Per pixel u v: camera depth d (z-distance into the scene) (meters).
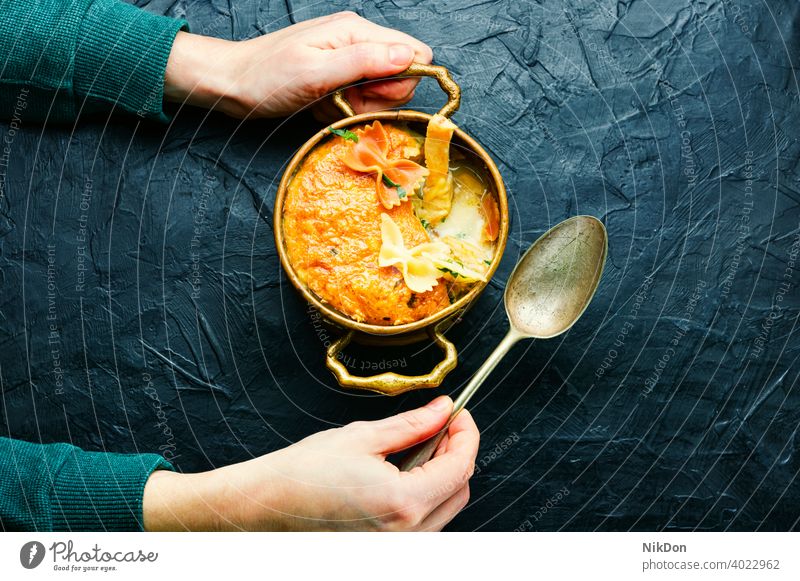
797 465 0.64
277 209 0.58
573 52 0.66
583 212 0.65
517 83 0.66
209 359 0.64
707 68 0.66
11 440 0.62
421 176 0.58
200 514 0.60
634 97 0.66
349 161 0.58
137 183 0.65
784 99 0.66
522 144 0.65
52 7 0.63
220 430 0.64
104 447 0.64
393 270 0.58
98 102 0.64
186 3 0.66
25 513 0.60
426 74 0.60
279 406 0.64
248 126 0.65
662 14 0.66
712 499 0.64
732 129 0.66
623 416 0.64
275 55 0.62
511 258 0.64
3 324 0.64
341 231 0.58
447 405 0.58
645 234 0.65
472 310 0.64
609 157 0.65
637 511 0.64
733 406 0.64
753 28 0.66
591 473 0.64
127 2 0.66
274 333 0.64
